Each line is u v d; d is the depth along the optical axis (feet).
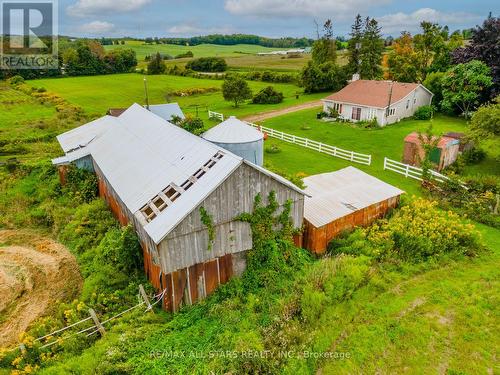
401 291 52.06
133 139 78.13
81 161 86.17
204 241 48.67
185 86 274.98
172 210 48.44
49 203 80.48
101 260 58.23
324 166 104.78
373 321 46.70
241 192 49.93
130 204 56.18
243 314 46.42
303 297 46.96
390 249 58.65
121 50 382.63
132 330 43.86
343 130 146.72
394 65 213.87
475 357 41.39
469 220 67.31
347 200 66.08
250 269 53.67
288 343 41.45
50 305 52.47
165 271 46.55
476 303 49.16
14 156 114.62
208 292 51.49
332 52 266.98
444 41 209.15
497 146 100.94
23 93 242.78
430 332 44.73
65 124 159.02
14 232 72.59
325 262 53.88
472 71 147.13
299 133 144.15
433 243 59.16
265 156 114.62
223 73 342.44
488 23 152.87
